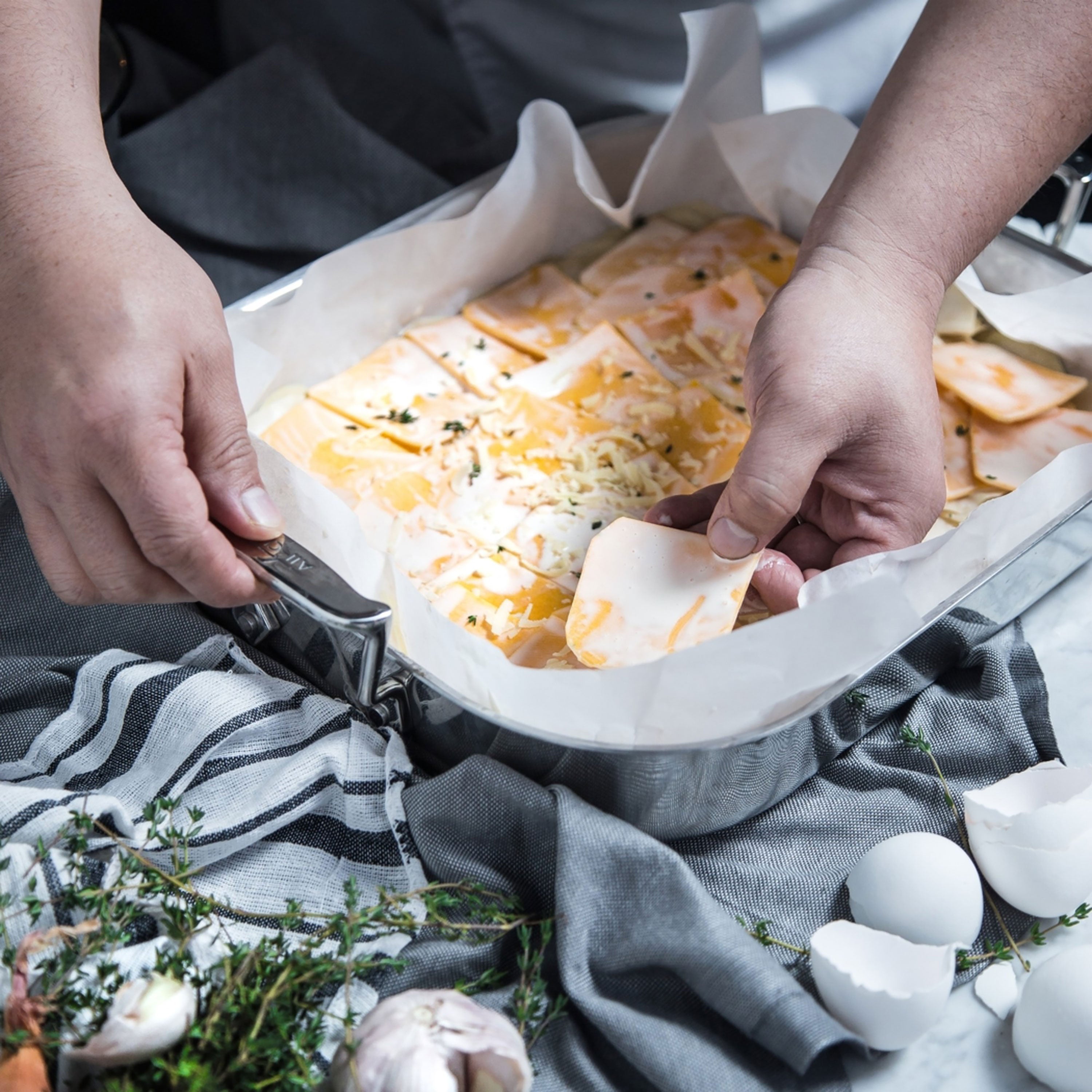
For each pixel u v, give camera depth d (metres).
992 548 1.01
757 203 1.43
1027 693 1.03
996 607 1.00
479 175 1.56
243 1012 0.76
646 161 1.35
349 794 0.91
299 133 1.46
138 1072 0.75
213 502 0.89
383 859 0.91
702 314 1.32
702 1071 0.79
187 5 1.73
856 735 0.99
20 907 0.82
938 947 0.82
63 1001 0.75
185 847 0.85
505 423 1.22
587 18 1.54
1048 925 0.90
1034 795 0.90
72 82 0.97
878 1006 0.79
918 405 0.99
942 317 1.29
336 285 1.26
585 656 0.93
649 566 0.96
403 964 0.82
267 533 0.87
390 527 1.15
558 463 1.19
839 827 0.95
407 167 1.47
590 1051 0.84
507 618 1.08
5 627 1.07
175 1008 0.73
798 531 1.08
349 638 0.90
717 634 0.92
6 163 0.91
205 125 1.45
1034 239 1.24
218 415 0.90
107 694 0.95
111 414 0.82
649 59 1.60
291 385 1.30
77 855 0.85
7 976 0.78
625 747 0.83
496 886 0.90
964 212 1.01
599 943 0.85
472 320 1.36
